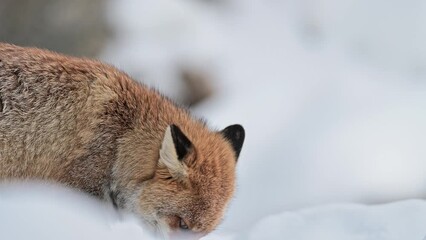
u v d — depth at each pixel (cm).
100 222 813
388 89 1977
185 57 2006
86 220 761
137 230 905
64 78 926
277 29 2228
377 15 2225
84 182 916
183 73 1986
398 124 1781
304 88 1973
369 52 2181
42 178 920
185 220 894
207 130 967
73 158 914
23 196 856
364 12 2234
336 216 899
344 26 2244
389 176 1622
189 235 899
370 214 891
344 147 1711
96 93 923
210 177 903
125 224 916
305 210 926
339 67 2083
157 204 893
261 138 1802
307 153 1706
